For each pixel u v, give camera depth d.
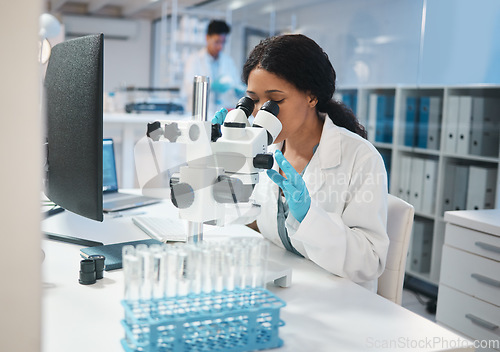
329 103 1.59
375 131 3.95
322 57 1.39
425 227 3.54
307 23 5.11
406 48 3.82
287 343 0.88
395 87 3.70
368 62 4.24
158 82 10.85
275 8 5.77
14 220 0.56
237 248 0.87
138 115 4.73
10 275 0.56
